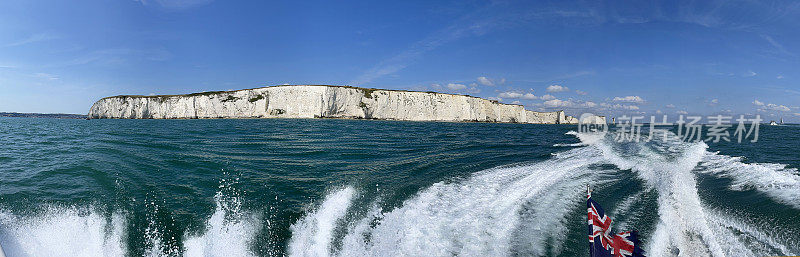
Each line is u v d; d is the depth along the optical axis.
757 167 8.03
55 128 29.33
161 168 8.62
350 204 5.68
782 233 4.02
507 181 7.16
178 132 22.39
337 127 36.06
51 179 7.37
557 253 3.69
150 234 4.56
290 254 3.94
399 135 23.27
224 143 14.88
